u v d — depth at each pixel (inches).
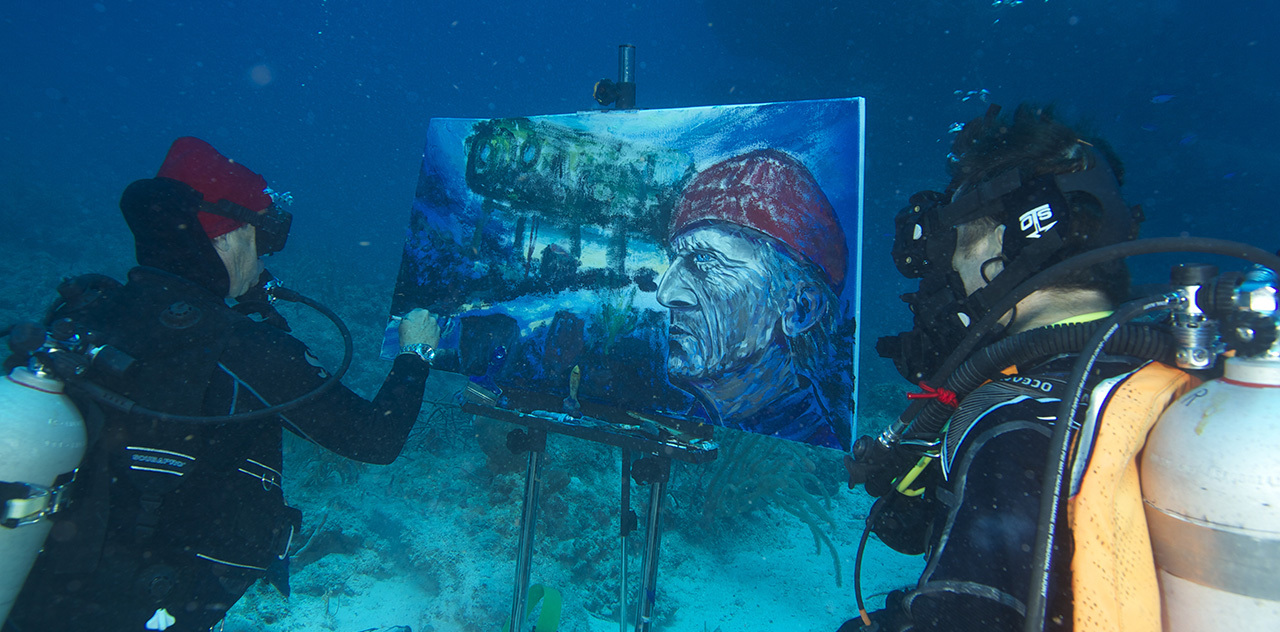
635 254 81.4
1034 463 26.6
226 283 64.2
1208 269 27.4
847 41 848.9
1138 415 26.5
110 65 3939.5
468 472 201.0
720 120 76.7
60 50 3855.8
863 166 67.7
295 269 573.3
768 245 72.8
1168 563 26.3
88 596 51.0
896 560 208.7
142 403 52.6
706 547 203.9
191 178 62.7
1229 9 749.3
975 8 768.9
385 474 206.5
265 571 64.4
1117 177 37.0
